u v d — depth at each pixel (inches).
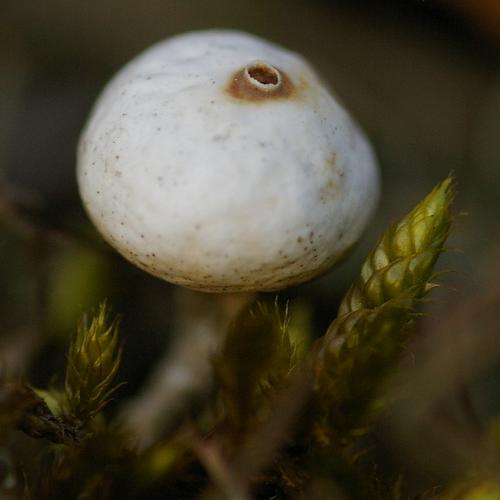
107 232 2.9
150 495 2.8
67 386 2.9
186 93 2.8
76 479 2.8
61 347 3.3
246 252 2.8
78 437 2.8
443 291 3.3
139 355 3.3
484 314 3.0
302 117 2.8
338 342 2.8
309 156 2.8
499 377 3.2
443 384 2.9
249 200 2.8
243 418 2.8
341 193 2.9
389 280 2.9
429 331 3.0
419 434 2.9
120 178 2.8
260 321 2.8
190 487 2.8
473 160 3.5
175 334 3.2
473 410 2.9
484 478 2.8
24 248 3.4
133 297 3.4
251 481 2.8
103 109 2.9
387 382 2.8
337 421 2.8
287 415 2.8
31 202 3.4
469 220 3.4
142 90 2.9
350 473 2.8
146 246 2.8
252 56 2.9
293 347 2.9
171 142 2.8
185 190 2.8
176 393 3.2
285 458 2.8
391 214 3.5
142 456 2.8
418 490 3.0
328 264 2.9
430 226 2.9
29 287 3.4
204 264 2.8
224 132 2.8
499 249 3.3
